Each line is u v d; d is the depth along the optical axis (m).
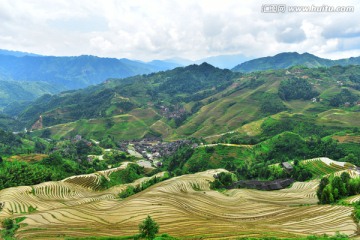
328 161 177.88
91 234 84.81
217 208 110.50
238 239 71.00
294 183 156.88
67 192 154.12
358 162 178.00
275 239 68.69
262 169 180.50
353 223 82.25
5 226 93.31
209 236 75.19
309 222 86.81
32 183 166.38
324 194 112.31
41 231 88.19
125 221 97.06
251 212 104.50
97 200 136.75
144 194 133.25
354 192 118.31
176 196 127.06
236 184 157.75
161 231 83.56
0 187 152.62
